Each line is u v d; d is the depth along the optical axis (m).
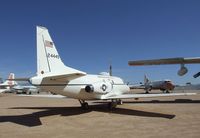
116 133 9.59
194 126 10.66
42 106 20.78
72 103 24.44
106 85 17.75
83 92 16.03
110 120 12.89
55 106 20.75
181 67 23.80
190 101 23.83
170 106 18.98
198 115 13.88
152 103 22.02
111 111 16.64
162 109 17.06
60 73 14.93
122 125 11.34
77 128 10.86
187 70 23.61
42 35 14.33
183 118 12.94
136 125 11.22
